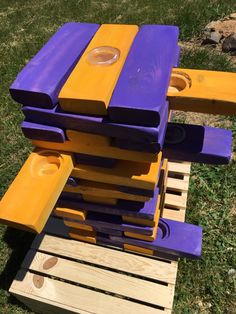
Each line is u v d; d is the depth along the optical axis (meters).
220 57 3.29
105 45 1.22
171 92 1.14
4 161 2.68
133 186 1.32
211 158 1.37
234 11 3.95
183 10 4.24
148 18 4.26
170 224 1.75
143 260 1.81
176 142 1.40
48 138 1.20
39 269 1.80
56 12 4.82
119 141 1.15
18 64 3.68
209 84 1.14
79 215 1.60
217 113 1.14
